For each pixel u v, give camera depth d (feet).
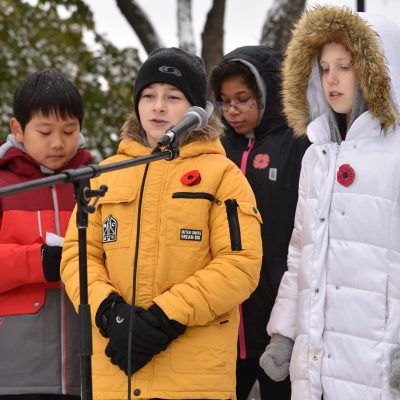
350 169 16.11
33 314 17.43
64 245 16.67
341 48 16.46
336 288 16.05
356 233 15.92
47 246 17.16
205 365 15.69
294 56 17.21
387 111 15.94
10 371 17.30
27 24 38.83
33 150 17.83
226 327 16.07
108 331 15.46
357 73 16.28
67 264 16.46
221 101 20.67
